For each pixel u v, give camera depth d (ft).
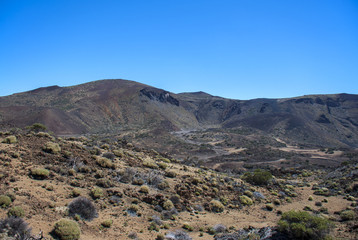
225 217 69.31
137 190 69.15
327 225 45.93
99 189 59.47
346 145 491.31
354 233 51.93
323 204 94.17
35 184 53.52
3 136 79.92
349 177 134.31
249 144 409.49
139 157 105.19
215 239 50.80
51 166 63.98
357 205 87.35
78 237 39.34
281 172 200.44
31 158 65.72
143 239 45.68
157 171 91.25
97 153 88.53
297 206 90.33
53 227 40.37
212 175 110.32
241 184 106.73
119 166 82.89
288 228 47.55
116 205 57.36
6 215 39.37
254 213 77.51
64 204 49.11
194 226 58.49
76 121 498.28
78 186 59.82
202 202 75.56
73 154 77.51
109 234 44.75
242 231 54.39
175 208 65.36
